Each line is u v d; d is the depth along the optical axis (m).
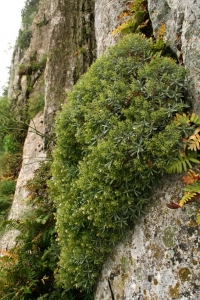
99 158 3.04
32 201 5.86
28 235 4.83
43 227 4.87
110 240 3.28
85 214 3.31
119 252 3.27
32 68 10.67
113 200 2.98
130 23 4.35
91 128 3.26
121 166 2.88
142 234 3.07
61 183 3.82
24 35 16.33
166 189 3.03
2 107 10.20
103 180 3.02
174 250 2.74
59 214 3.65
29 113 9.34
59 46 7.65
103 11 5.82
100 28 5.78
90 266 3.42
